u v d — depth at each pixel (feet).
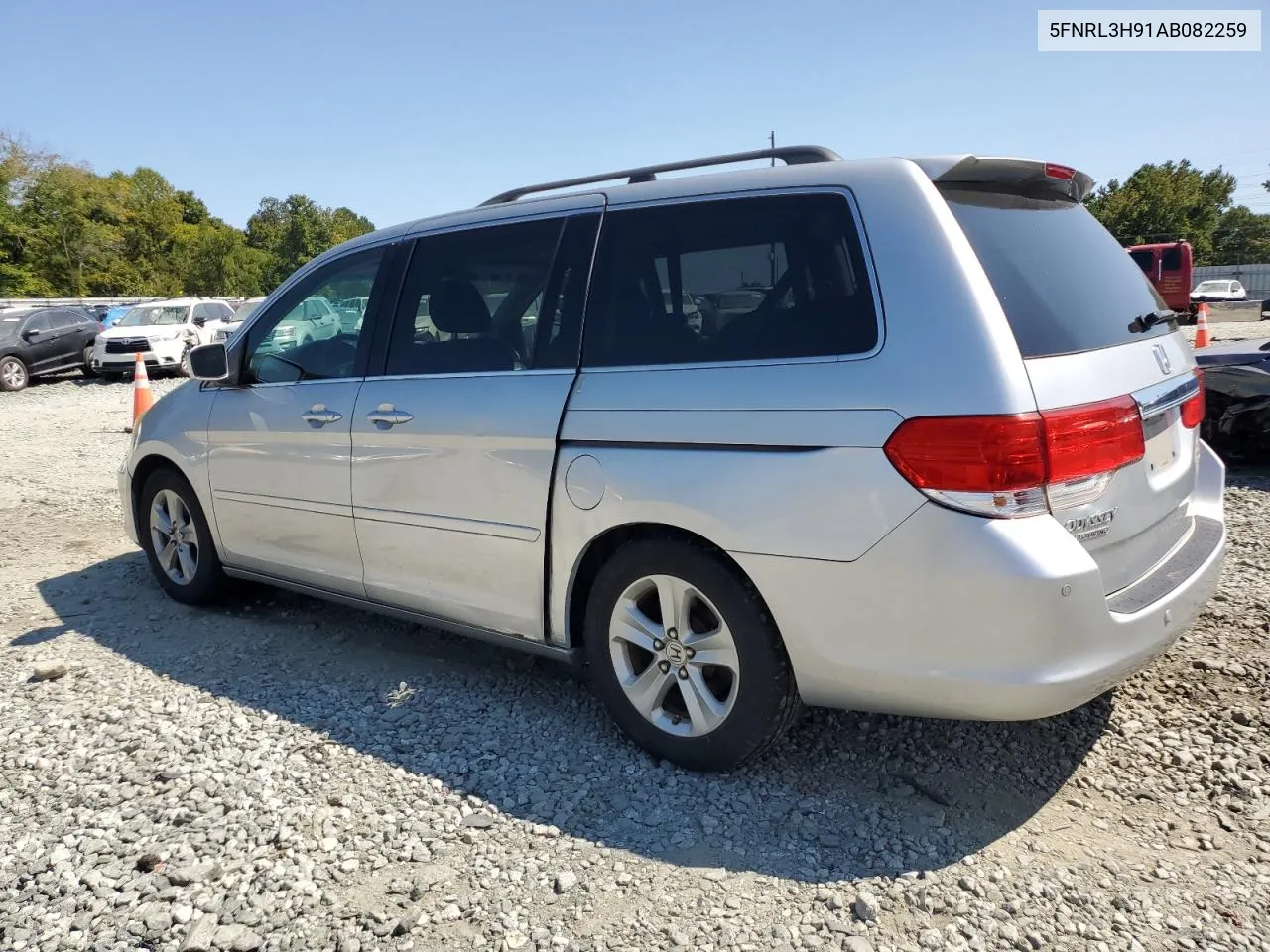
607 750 10.94
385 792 10.18
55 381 68.44
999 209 9.70
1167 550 10.07
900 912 8.03
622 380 10.28
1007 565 8.00
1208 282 136.77
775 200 9.81
